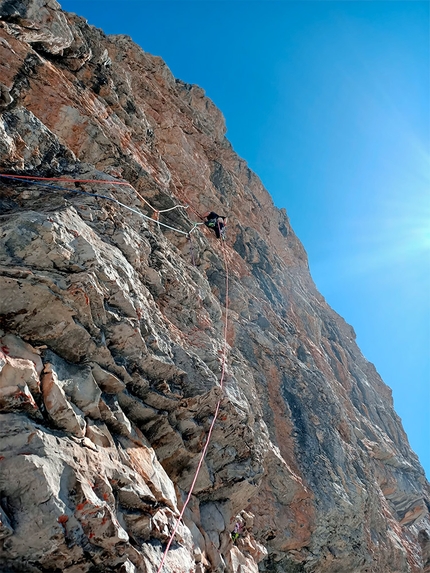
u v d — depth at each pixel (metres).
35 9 10.45
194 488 8.21
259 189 31.16
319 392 16.56
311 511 12.29
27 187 8.27
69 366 6.29
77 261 6.76
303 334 21.50
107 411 6.45
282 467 12.36
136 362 7.34
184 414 7.98
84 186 9.32
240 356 11.79
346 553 12.82
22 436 5.06
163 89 23.38
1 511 4.52
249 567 8.94
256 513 11.35
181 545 6.55
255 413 10.60
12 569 4.57
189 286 10.58
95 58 13.68
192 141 21.98
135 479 6.14
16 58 10.19
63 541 4.77
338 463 14.59
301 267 32.41
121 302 7.20
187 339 9.46
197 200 18.34
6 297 5.86
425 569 17.97
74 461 5.34
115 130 13.07
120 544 5.26
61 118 10.82
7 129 8.51
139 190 12.30
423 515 20.95
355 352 32.84
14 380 5.36
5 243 6.23
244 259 20.22
